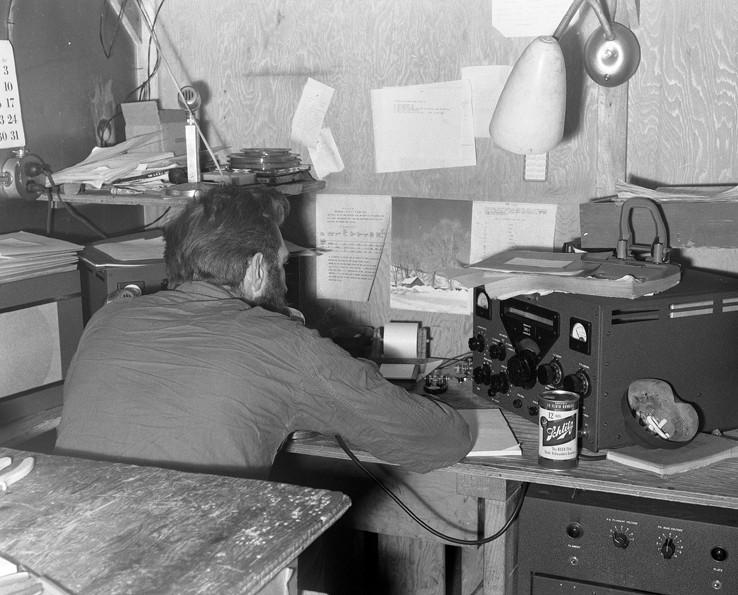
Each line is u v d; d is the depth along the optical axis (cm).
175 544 81
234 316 137
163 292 147
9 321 163
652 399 158
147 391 131
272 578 80
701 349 158
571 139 195
